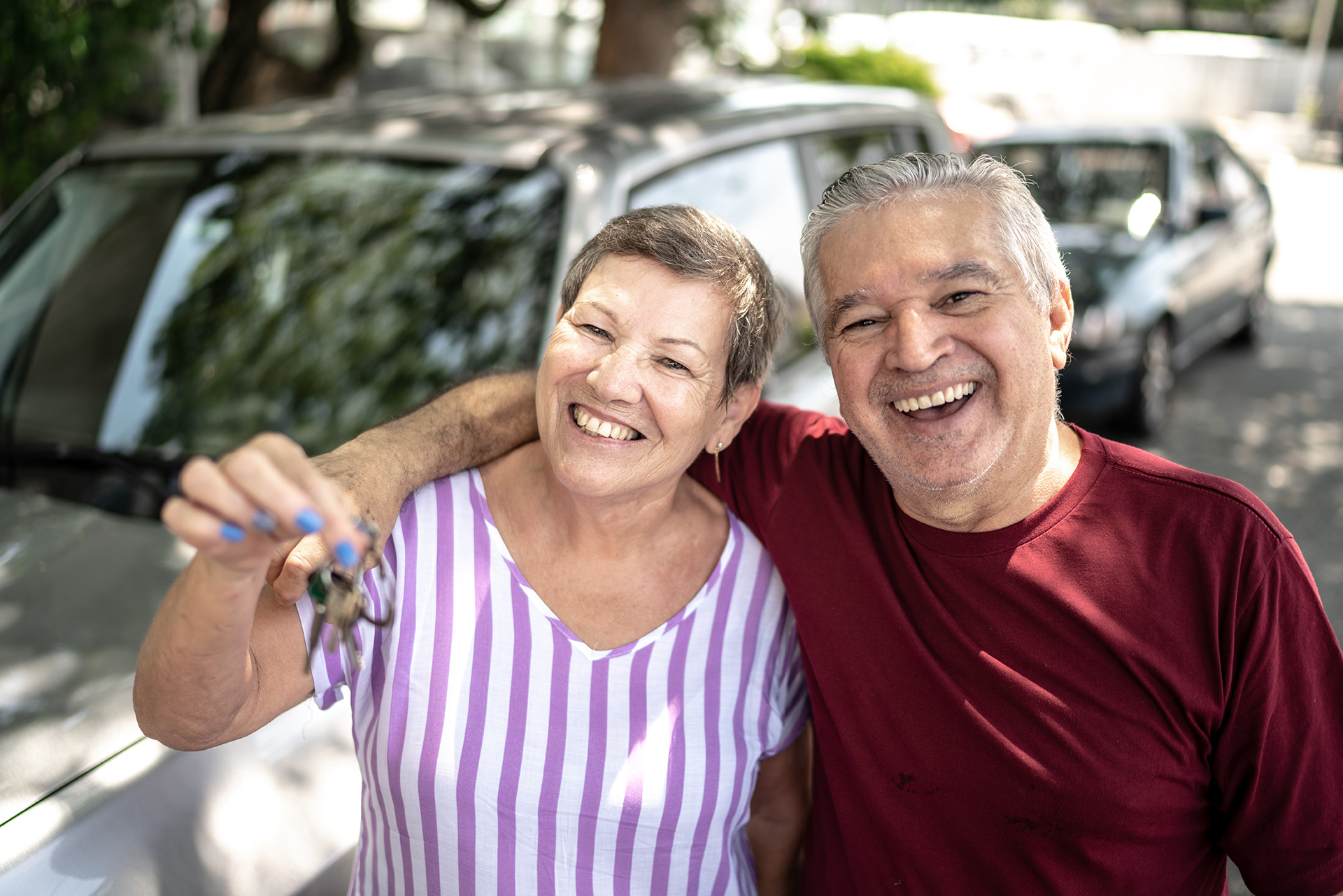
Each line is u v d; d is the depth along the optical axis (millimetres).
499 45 10391
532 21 10398
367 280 2408
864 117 3461
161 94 5445
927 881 1395
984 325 1274
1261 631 1246
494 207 2389
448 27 10047
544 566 1428
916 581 1371
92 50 4316
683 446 1353
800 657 1519
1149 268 5609
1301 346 7938
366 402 2293
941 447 1301
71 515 1929
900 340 1285
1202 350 6723
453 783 1312
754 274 1375
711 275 1312
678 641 1432
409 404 2264
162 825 1360
